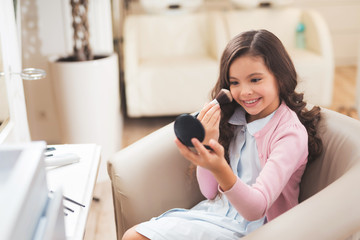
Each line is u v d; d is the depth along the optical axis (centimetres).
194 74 284
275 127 104
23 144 69
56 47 238
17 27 175
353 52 449
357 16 439
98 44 242
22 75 122
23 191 56
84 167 106
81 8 228
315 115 110
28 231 57
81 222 85
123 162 116
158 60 308
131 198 116
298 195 108
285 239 78
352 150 98
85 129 215
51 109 251
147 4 315
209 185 110
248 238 79
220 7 414
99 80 209
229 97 92
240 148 112
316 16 312
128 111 290
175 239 100
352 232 81
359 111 282
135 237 103
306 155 101
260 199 88
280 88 104
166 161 120
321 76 293
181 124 80
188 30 320
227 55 102
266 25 325
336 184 88
